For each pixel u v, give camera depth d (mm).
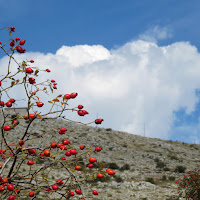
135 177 16281
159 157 27875
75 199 8461
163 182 15234
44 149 2168
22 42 2232
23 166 12953
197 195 9242
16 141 22344
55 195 7551
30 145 21641
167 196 11336
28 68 2162
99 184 13078
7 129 2170
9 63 2191
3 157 2125
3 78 2176
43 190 2168
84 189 11328
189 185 9617
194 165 25250
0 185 2082
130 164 22766
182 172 20234
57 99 2117
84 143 28703
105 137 34750
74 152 2137
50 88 2252
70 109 2121
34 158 2145
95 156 23969
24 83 2184
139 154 28969
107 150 28500
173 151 32344
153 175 17547
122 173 17328
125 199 10820
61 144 2166
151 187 13312
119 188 12883
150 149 32344
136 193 11867
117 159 24766
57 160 2086
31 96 2178
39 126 30297
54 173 12992
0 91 2166
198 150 35406
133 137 37875
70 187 2354
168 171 20578
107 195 11070
